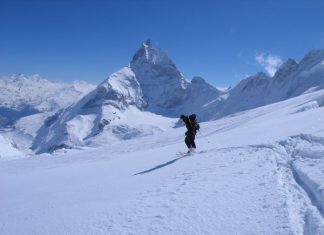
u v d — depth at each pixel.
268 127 27.11
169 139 59.75
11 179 27.27
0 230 9.91
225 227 6.86
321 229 5.88
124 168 20.14
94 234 7.73
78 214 9.77
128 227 7.81
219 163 13.72
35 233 8.76
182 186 10.75
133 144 63.25
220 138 27.22
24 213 11.71
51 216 10.29
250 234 6.34
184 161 16.53
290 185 9.03
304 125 21.61
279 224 6.45
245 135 24.80
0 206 14.65
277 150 14.16
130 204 9.72
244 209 7.60
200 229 7.01
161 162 18.88
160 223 7.71
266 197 8.08
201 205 8.42
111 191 12.72
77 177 20.28
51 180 21.41
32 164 47.25
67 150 70.81
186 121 19.36
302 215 6.97
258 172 10.78
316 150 11.96
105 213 9.25
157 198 9.82
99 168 23.42
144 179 13.89
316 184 8.14
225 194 8.99
